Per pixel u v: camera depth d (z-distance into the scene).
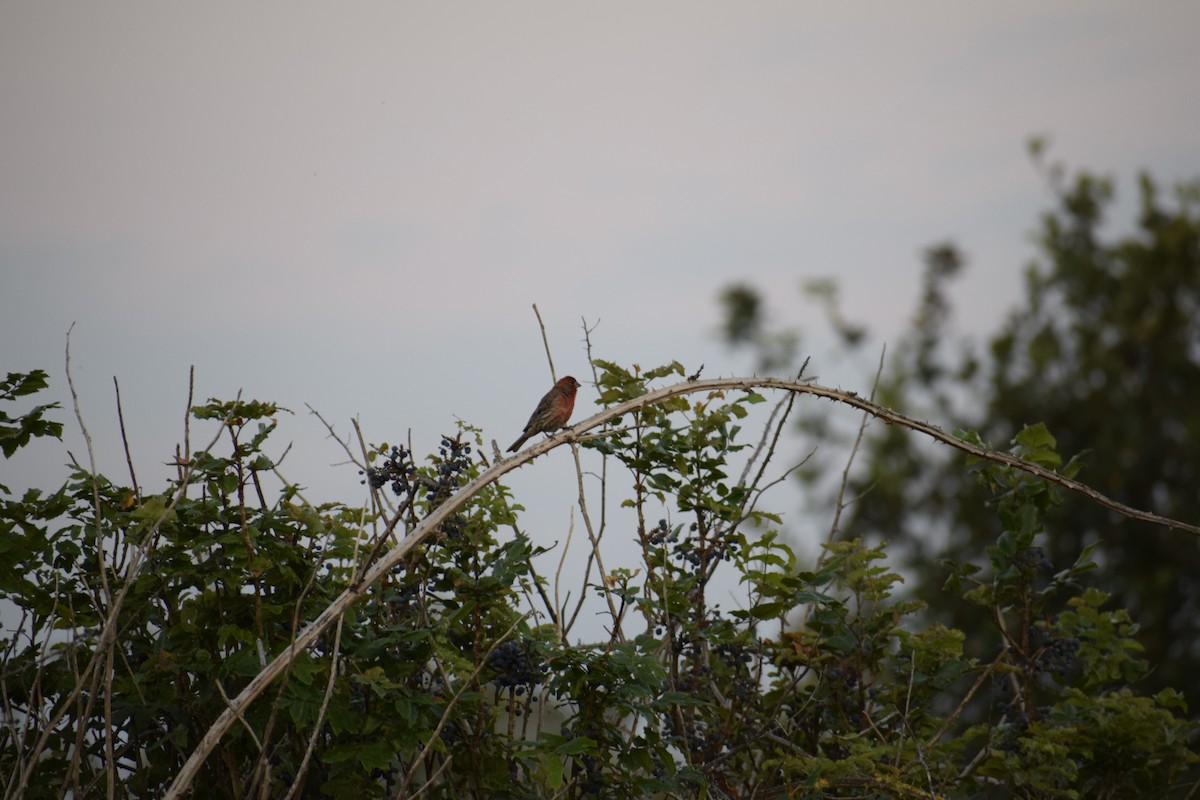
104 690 8.13
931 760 10.65
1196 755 11.40
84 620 8.98
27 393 9.67
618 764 9.49
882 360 11.55
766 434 11.66
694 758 10.60
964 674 11.67
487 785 9.38
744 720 11.13
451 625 9.82
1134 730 11.18
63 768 8.98
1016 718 11.65
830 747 11.57
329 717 8.62
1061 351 35.69
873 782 9.98
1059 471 12.09
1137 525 32.44
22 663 9.12
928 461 32.22
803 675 11.77
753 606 11.22
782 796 11.09
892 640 12.19
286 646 9.23
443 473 9.91
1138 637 31.17
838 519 11.80
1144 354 35.28
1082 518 33.12
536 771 10.25
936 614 30.78
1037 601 12.11
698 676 11.02
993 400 35.34
